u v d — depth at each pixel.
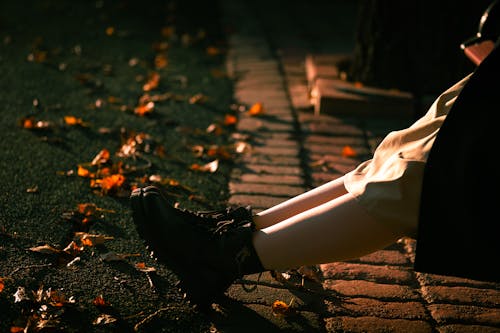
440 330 2.11
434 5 4.28
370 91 4.39
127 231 2.63
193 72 5.30
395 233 1.84
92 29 6.38
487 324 2.16
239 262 1.97
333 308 2.20
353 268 2.47
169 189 3.06
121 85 4.77
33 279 2.20
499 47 1.65
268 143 3.83
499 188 1.69
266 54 5.97
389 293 2.32
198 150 3.61
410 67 4.45
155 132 3.87
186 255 2.07
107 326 2.00
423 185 1.73
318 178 3.35
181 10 7.53
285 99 4.70
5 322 1.96
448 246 1.75
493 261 1.72
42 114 3.98
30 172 3.09
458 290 2.36
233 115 4.33
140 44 6.01
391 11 4.40
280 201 3.04
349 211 1.86
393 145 1.91
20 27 6.20
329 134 4.01
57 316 1.99
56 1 7.48
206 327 2.05
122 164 3.25
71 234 2.56
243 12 7.73
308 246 1.91
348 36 6.82
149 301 2.16
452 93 1.94
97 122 3.94
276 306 2.15
